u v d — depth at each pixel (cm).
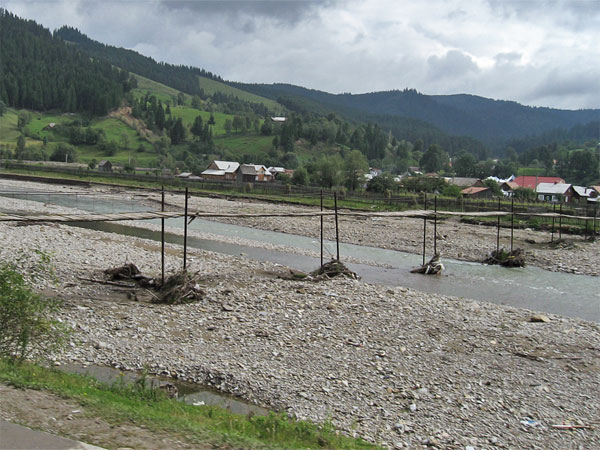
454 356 1984
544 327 2389
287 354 1916
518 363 1948
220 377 1667
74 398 1126
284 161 19400
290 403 1526
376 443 1324
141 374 1658
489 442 1386
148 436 994
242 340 2041
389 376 1764
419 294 2883
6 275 1470
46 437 925
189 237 4953
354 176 11562
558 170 19338
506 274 3938
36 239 3803
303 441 1211
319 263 4006
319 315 2375
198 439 1011
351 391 1634
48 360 1622
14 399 1074
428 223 6525
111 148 19612
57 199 7838
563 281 3741
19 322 1447
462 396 1648
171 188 10488
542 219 6712
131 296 2555
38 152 16925
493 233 5894
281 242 5062
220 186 10475
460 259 4553
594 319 2770
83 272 2959
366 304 2572
